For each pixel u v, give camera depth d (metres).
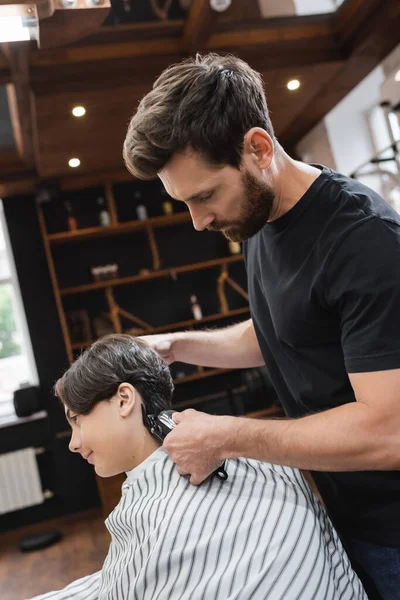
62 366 5.68
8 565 4.66
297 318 1.27
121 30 3.56
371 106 4.69
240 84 1.09
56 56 3.60
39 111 3.88
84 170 5.31
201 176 1.08
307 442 1.08
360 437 1.06
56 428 5.60
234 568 1.07
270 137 1.15
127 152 1.12
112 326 5.89
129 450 1.26
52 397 5.62
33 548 4.91
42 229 5.59
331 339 1.25
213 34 3.74
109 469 1.29
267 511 1.14
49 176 5.30
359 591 1.25
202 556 1.07
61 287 5.88
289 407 1.53
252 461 1.26
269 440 1.11
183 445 1.17
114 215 5.72
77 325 5.77
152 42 3.75
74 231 5.64
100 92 3.78
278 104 4.67
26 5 1.36
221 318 6.21
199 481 1.16
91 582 1.34
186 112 1.04
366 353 1.08
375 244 1.11
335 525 1.46
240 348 1.73
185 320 6.14
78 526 5.36
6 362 5.98
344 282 1.14
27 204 5.75
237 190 1.11
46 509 5.55
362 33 3.82
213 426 1.16
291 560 1.09
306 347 1.30
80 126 4.24
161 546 1.08
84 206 5.95
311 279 1.21
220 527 1.10
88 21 1.43
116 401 1.26
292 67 4.01
